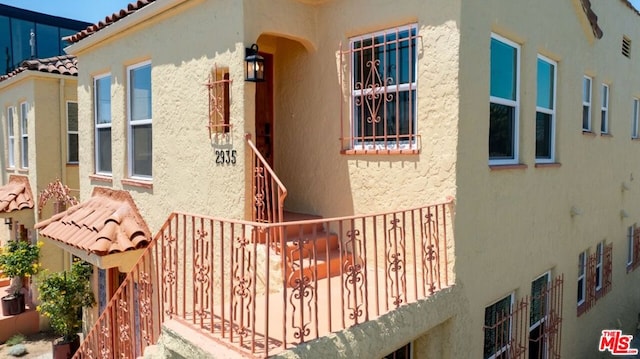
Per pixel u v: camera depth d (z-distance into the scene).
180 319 4.11
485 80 5.21
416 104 5.15
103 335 6.60
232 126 5.61
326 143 6.10
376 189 5.52
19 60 20.98
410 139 5.18
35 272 10.84
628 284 11.52
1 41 20.33
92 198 8.67
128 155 7.90
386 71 5.48
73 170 11.94
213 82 5.84
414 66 5.23
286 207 6.67
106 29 7.79
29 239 12.79
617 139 10.30
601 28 9.03
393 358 4.96
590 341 8.98
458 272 4.86
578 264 8.28
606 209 9.69
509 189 5.82
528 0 6.13
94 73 8.73
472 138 5.01
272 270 4.91
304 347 3.32
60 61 12.09
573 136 7.81
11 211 11.36
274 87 6.78
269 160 6.86
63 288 9.40
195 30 6.12
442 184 4.89
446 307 4.65
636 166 11.80
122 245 6.61
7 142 13.52
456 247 4.80
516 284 6.05
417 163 5.11
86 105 9.04
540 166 6.60
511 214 5.89
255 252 3.31
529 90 6.19
